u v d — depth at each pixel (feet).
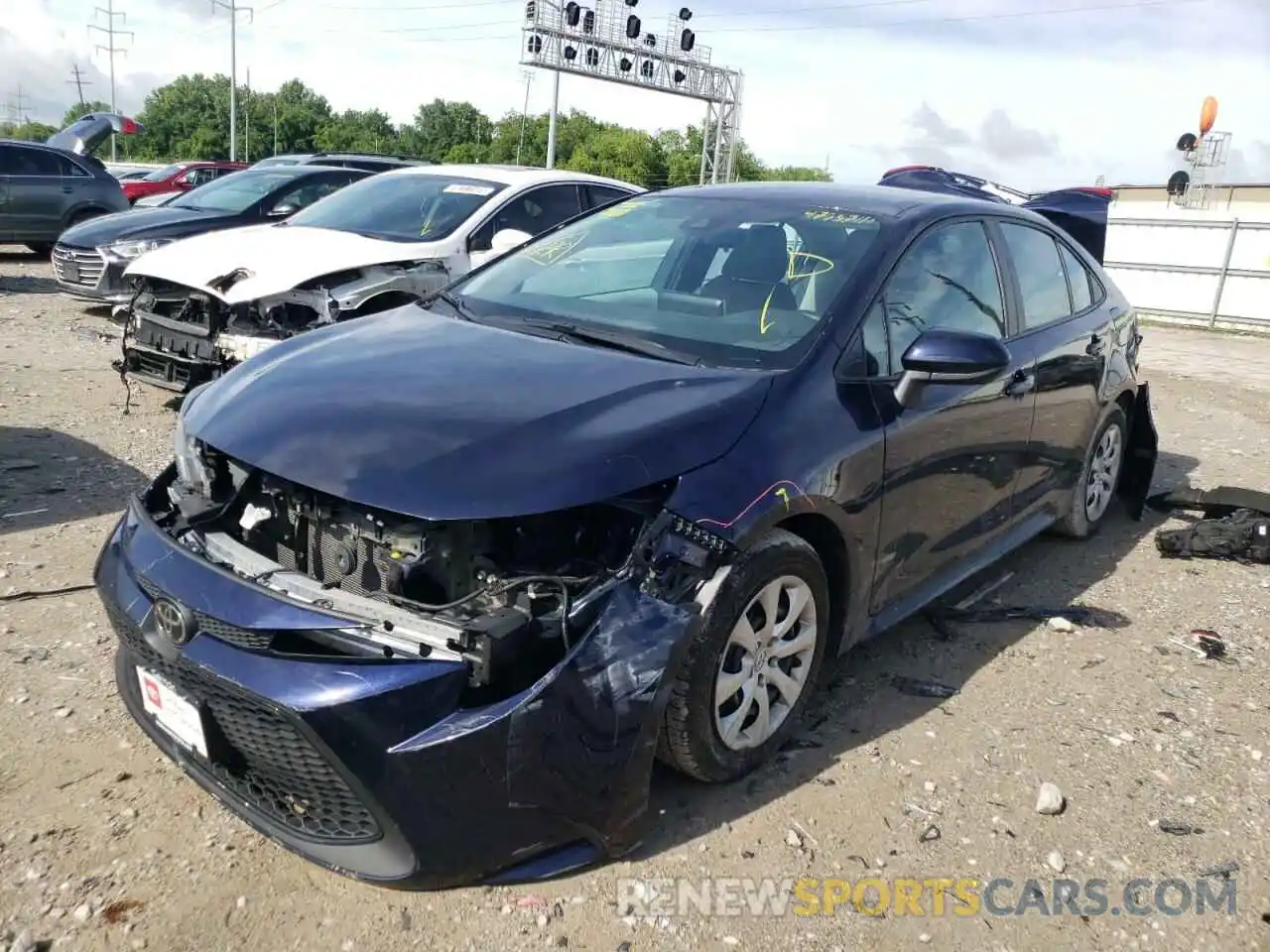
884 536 11.21
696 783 10.11
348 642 7.92
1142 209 79.51
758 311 11.36
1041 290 15.23
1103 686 12.72
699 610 8.84
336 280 20.27
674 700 8.98
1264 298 61.82
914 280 12.16
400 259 21.50
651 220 13.64
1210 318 63.41
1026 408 13.91
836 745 10.98
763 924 8.38
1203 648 13.91
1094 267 17.48
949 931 8.46
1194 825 10.01
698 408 9.53
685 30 120.57
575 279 12.89
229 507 9.46
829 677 11.69
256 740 8.11
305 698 7.56
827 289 11.40
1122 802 10.32
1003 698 12.27
